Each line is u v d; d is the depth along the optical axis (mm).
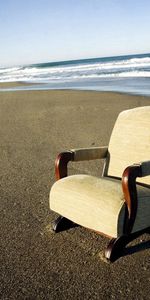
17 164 7137
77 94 16469
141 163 3473
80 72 36562
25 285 3447
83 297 3232
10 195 5570
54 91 18766
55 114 12070
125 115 4598
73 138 8773
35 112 12836
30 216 4824
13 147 8453
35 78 35656
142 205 3553
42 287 3402
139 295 3213
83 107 12844
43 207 5059
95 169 6527
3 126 10945
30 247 4086
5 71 63500
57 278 3518
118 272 3541
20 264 3787
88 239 4168
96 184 3803
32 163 7117
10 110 13922
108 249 3695
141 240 4070
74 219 3779
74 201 3748
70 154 4250
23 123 11117
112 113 11281
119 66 37844
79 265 3693
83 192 3730
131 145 4383
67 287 3379
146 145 4246
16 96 18328
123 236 3650
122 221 3459
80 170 6523
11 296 3309
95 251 3916
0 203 5305
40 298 3256
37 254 3939
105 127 9562
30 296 3289
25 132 9883
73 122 10555
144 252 3832
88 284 3400
